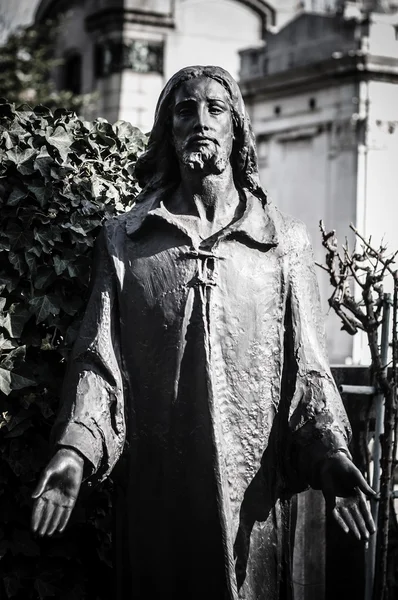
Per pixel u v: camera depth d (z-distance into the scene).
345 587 5.48
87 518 4.77
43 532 3.59
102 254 4.13
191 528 3.90
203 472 3.88
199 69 4.09
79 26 24.48
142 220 4.08
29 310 4.64
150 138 4.21
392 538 5.53
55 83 24.94
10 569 4.68
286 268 4.09
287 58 20.19
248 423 3.98
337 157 18.88
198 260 3.99
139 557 4.01
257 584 4.00
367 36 18.56
